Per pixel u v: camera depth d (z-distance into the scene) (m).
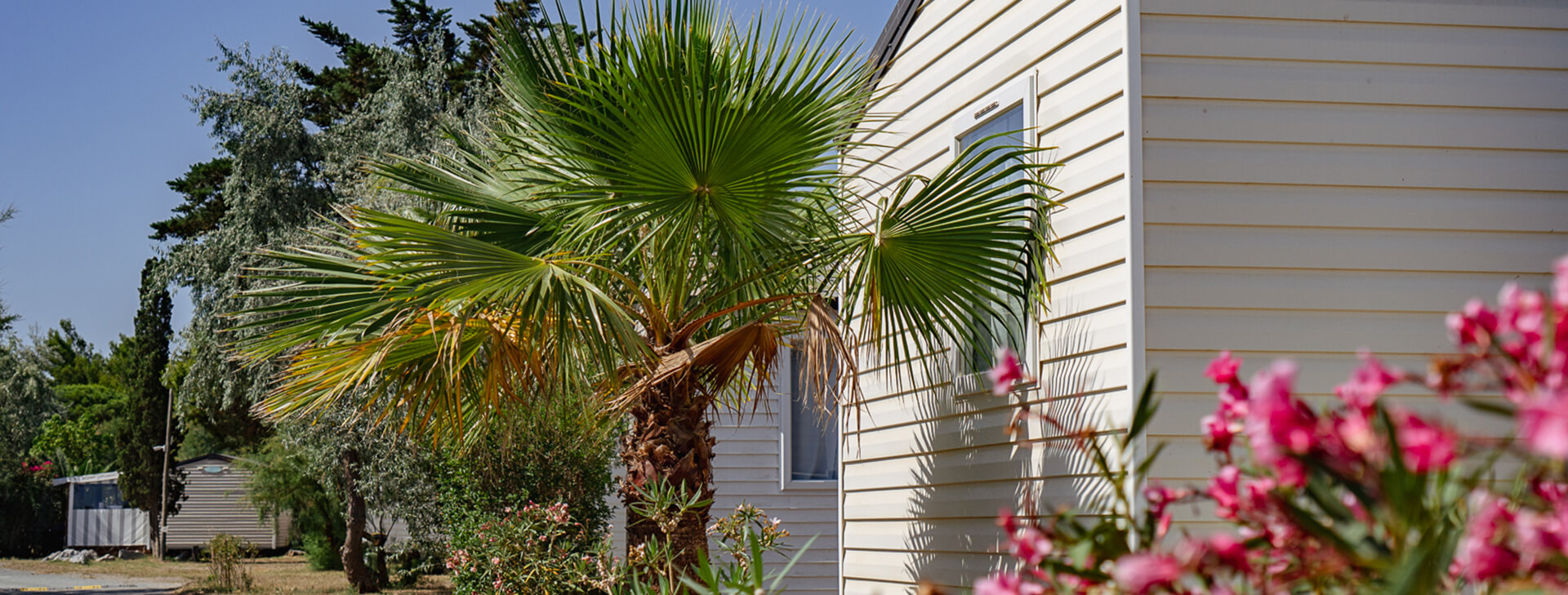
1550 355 1.40
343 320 5.89
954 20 6.82
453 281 5.47
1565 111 5.14
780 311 6.79
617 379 5.73
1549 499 1.61
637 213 5.72
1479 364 1.56
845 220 7.50
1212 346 4.89
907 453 7.03
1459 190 5.04
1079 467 5.28
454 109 18.81
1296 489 1.63
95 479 37.78
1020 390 5.86
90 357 52.97
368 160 6.61
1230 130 5.03
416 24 27.97
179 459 40.06
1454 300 4.95
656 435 6.28
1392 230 5.00
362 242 5.77
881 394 7.42
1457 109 5.11
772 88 5.59
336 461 17.12
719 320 6.96
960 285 6.01
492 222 6.57
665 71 5.18
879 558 7.26
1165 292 4.93
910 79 7.35
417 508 15.78
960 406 6.48
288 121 20.03
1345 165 5.03
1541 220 5.05
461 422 6.27
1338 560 1.56
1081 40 5.52
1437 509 1.48
